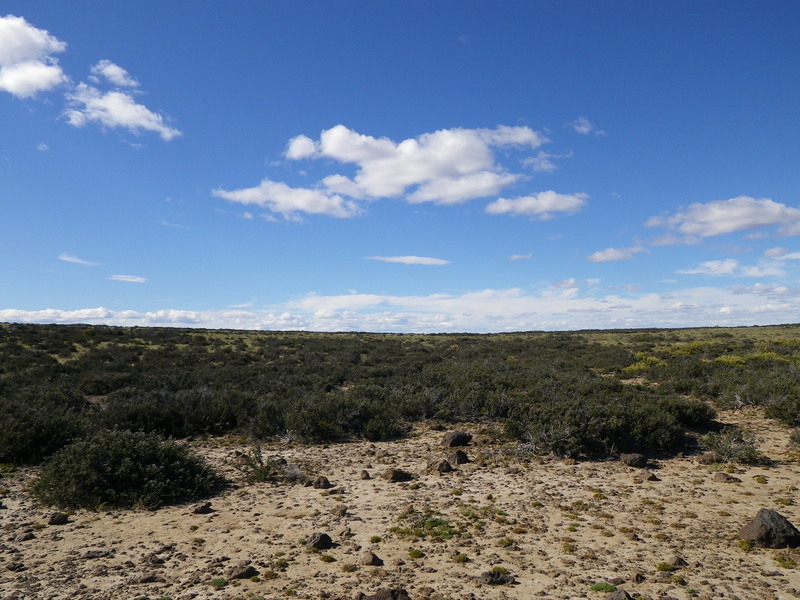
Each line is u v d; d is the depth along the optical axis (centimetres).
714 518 926
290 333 6825
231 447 1622
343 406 1781
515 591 639
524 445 1471
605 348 4828
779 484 1144
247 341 5406
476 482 1173
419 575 687
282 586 654
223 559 750
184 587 654
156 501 1012
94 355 3944
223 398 1991
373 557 732
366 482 1193
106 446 1088
